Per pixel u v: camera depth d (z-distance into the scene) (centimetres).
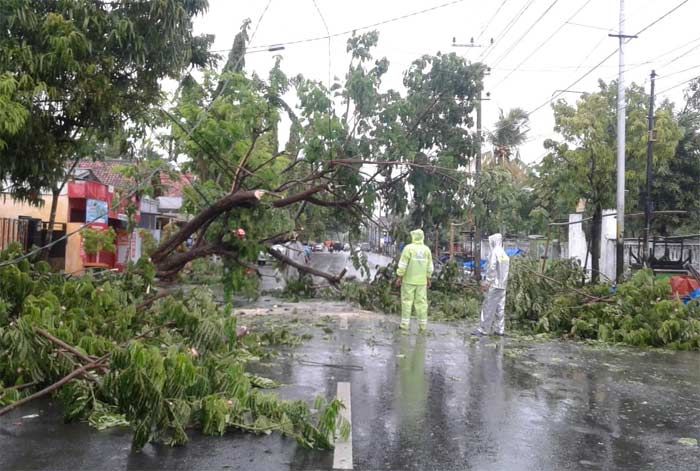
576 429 564
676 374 834
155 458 461
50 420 542
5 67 826
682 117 2662
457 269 1670
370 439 521
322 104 1342
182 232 1173
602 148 1944
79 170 2050
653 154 2031
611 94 2091
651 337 1088
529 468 464
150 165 1368
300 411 516
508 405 642
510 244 3353
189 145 1283
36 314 632
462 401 654
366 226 1612
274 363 823
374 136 1514
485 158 3262
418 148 1655
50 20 846
